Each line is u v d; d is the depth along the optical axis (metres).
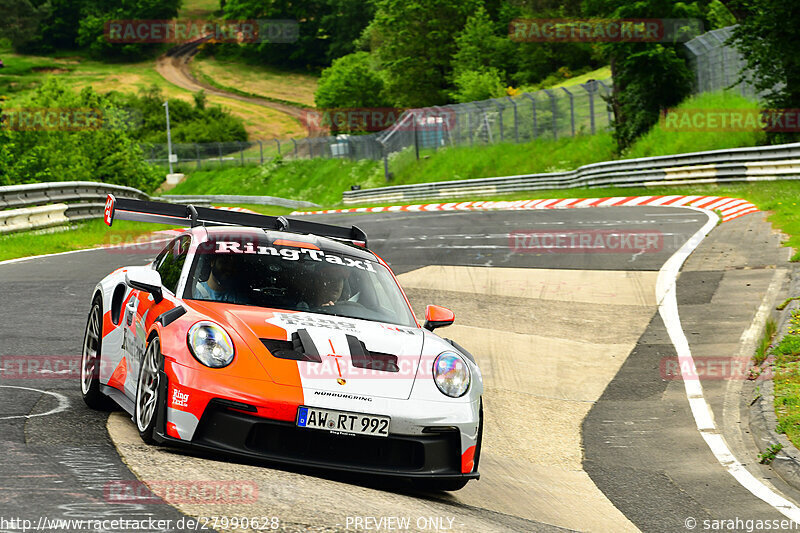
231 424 15.16
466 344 35.91
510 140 179.00
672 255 52.41
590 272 49.69
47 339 28.23
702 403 28.28
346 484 15.54
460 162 182.50
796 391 27.17
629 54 133.88
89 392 19.50
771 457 22.97
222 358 15.54
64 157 156.25
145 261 53.91
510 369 32.47
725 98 124.00
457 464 16.58
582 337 36.94
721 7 153.50
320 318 17.72
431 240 68.19
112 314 20.11
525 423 26.52
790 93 101.62
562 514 18.36
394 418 15.77
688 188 100.75
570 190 124.81
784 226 56.19
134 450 15.34
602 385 30.78
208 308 17.20
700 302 40.62
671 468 22.80
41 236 63.59
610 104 146.50
